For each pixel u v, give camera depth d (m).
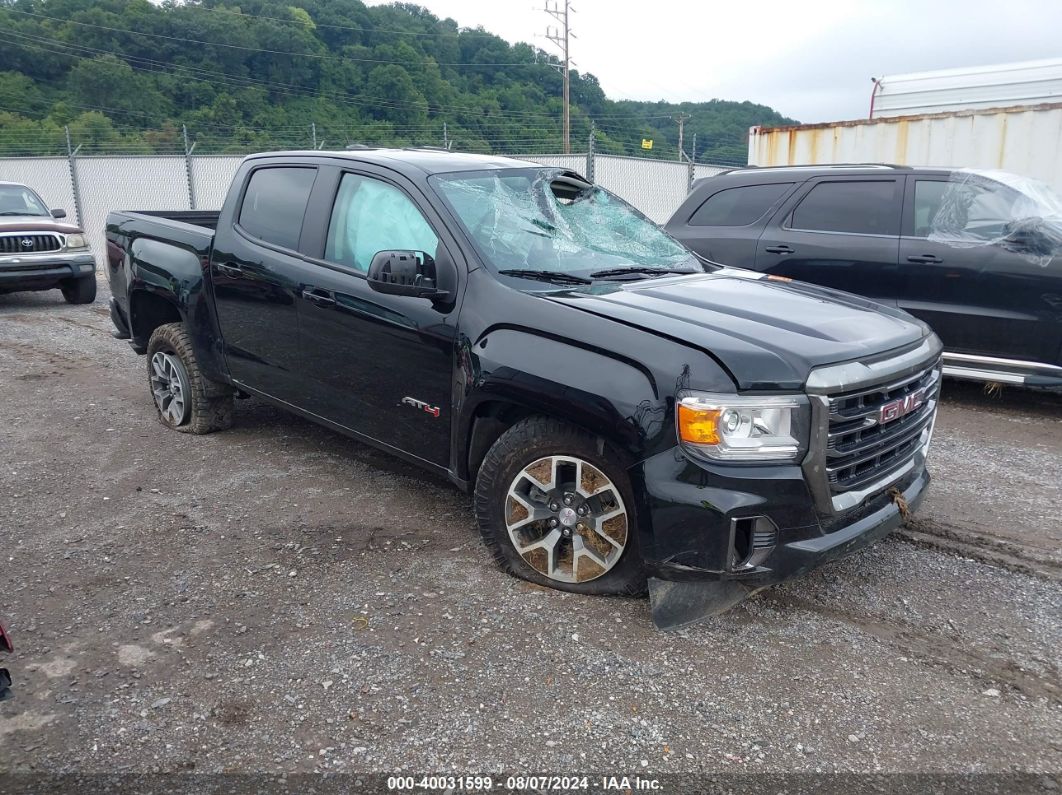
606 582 3.39
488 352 3.47
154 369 5.75
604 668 3.00
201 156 20.50
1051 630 3.30
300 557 3.85
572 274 3.86
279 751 2.60
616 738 2.66
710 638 3.20
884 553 3.95
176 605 3.44
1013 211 6.15
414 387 3.87
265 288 4.59
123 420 5.98
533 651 3.10
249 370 4.89
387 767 2.53
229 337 4.97
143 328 5.88
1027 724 2.74
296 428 5.77
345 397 4.27
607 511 3.29
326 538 4.05
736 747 2.62
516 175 4.42
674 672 2.98
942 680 2.98
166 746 2.62
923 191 6.54
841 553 3.13
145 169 20.36
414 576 3.66
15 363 7.85
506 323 3.45
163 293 5.33
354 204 4.29
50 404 6.41
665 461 3.01
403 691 2.88
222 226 4.98
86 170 20.23
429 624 3.28
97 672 2.99
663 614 3.12
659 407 3.01
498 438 3.60
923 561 3.88
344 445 5.42
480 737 2.66
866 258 6.62
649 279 3.96
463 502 4.50
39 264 10.95
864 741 2.65
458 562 3.79
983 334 6.23
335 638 3.19
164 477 4.86
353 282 4.12
